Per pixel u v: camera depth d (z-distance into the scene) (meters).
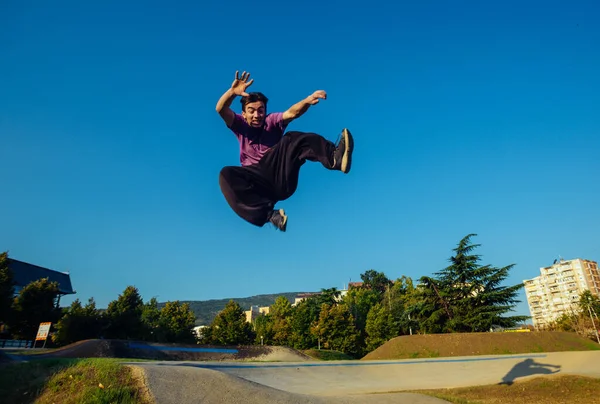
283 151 4.74
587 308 60.44
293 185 4.89
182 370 12.21
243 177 4.76
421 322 52.94
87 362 11.62
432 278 53.06
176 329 55.94
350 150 4.30
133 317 46.31
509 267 51.75
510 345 38.41
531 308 136.88
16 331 40.59
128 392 10.13
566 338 39.41
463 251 53.47
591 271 123.94
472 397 20.97
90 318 41.53
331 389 21.92
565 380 22.84
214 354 36.84
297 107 4.80
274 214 4.75
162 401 10.15
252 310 103.19
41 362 11.74
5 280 36.44
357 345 54.66
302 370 26.48
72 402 9.56
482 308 50.12
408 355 38.88
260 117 4.90
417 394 17.08
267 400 11.91
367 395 16.25
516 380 23.78
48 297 43.19
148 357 31.95
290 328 60.41
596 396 20.45
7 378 10.73
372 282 94.19
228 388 11.97
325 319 54.09
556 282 127.62
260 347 40.00
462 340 39.81
